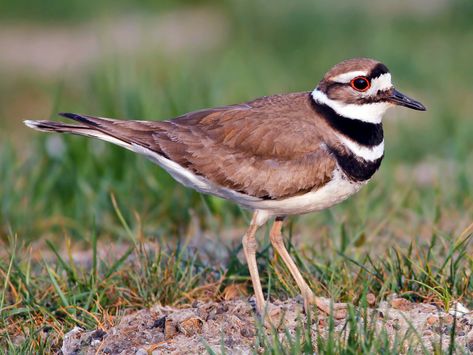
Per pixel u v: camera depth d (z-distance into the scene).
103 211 13.73
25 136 19.48
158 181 13.91
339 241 11.87
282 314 8.93
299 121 9.81
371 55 25.88
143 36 26.97
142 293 10.14
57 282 10.44
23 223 13.47
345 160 9.70
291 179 9.67
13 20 35.28
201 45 30.38
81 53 31.03
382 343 8.04
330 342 7.76
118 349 8.86
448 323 8.88
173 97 15.86
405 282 9.88
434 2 31.27
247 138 9.84
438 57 25.91
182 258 10.88
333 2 30.42
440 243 11.52
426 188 14.70
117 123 10.35
